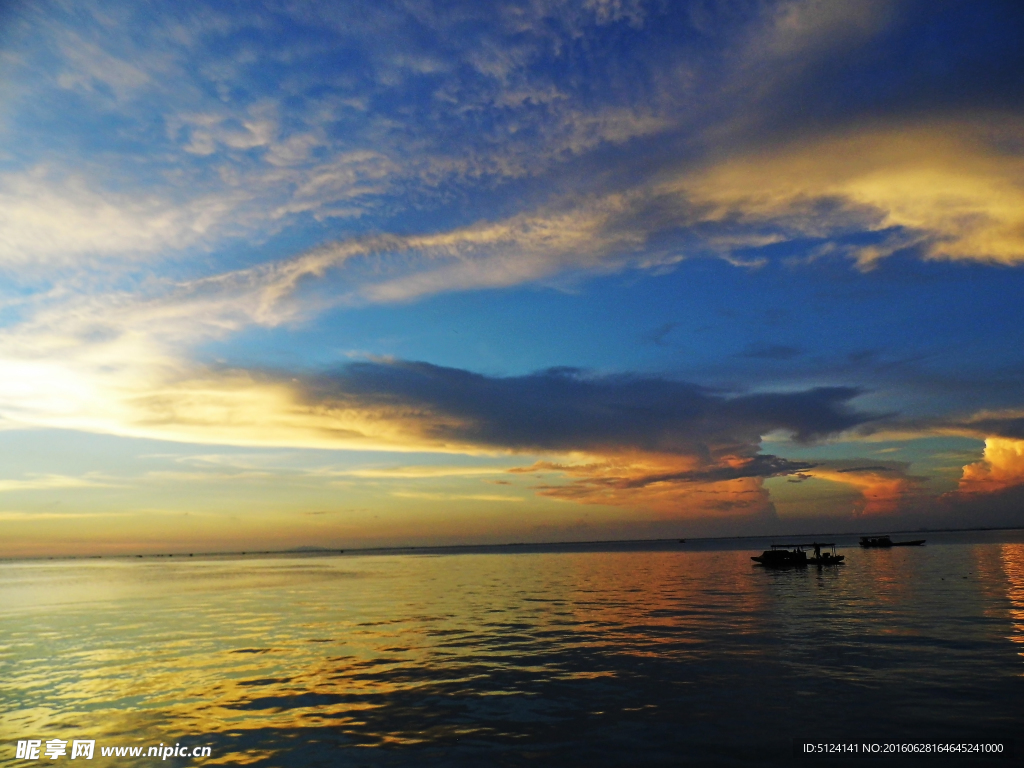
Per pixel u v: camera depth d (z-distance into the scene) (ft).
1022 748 51.57
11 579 333.83
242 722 61.98
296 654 93.86
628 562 384.68
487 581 242.17
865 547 475.72
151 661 90.58
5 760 53.78
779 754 51.44
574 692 69.62
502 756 52.21
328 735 57.93
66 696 72.23
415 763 51.31
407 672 80.74
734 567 293.43
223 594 203.41
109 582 286.66
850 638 94.48
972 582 178.81
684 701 65.10
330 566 433.07
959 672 72.74
